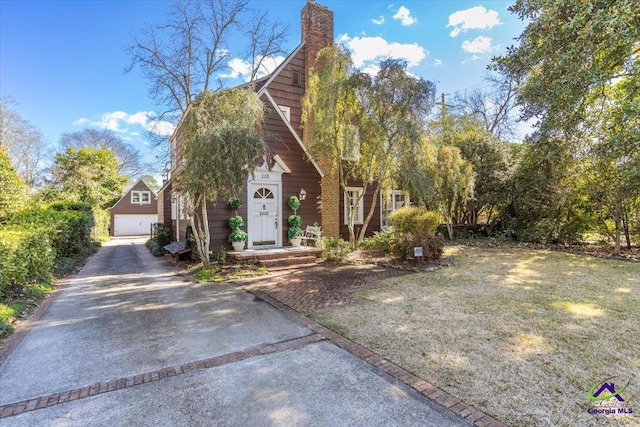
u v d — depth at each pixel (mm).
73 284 7438
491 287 6414
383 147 9672
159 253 13312
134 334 4320
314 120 10359
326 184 12164
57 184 25875
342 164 11711
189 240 9984
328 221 12094
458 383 2998
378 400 2771
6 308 4984
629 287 6270
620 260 9352
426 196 10758
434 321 4586
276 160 10305
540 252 10930
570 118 5883
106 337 4223
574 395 2779
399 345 3834
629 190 9352
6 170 9695
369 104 9375
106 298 6141
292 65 13070
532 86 5562
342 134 9898
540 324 4395
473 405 2676
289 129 10852
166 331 4422
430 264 8812
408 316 4820
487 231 15000
